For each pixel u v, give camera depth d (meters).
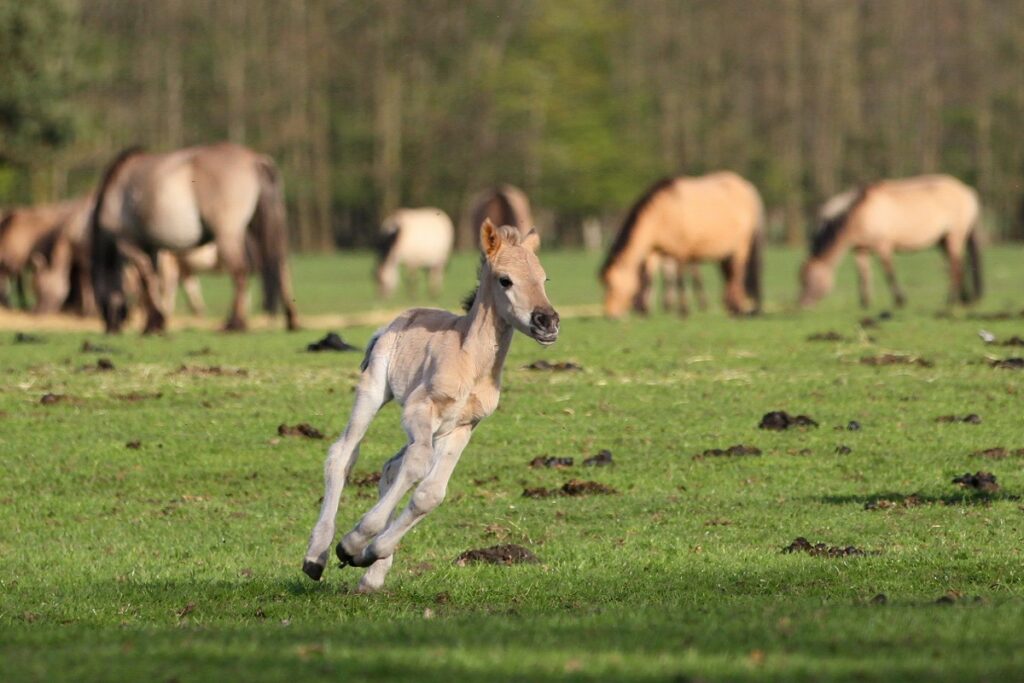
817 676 25.75
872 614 32.25
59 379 73.81
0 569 42.19
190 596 37.94
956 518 46.81
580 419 63.53
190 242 106.44
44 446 58.66
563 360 80.38
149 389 71.00
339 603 36.72
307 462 56.56
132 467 55.72
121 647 29.45
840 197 136.75
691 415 64.38
